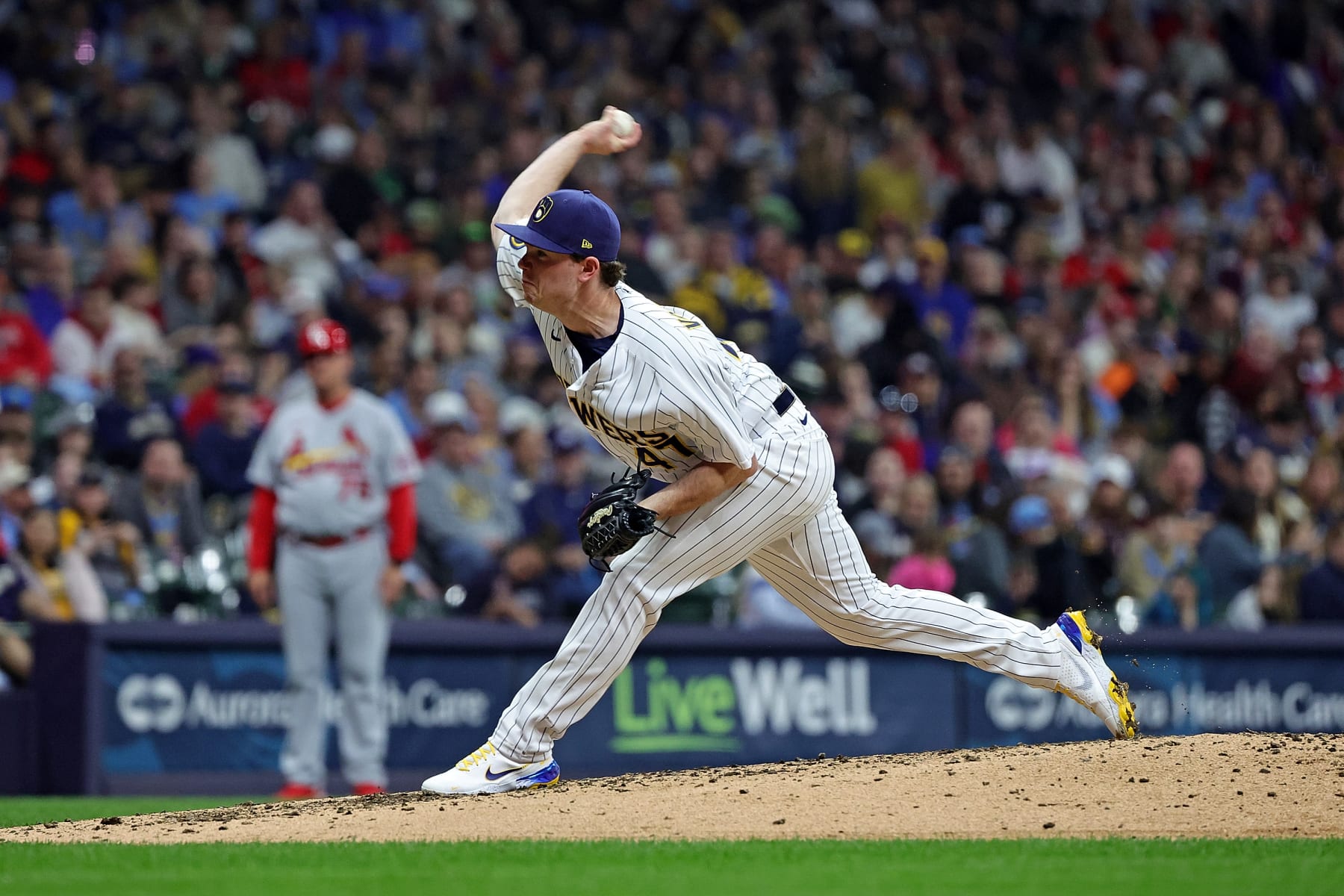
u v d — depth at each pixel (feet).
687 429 54.03
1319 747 60.34
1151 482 153.07
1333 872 44.29
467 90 180.55
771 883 42.22
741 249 175.73
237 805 62.90
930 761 60.70
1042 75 212.02
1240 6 227.81
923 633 61.11
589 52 190.70
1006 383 156.66
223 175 157.69
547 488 122.93
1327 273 198.90
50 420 122.21
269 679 102.53
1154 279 191.11
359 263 155.22
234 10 176.04
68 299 139.85
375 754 94.27
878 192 184.75
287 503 92.89
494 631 107.86
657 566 57.11
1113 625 121.19
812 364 148.36
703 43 196.85
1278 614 129.80
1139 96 215.10
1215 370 166.40
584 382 54.19
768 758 112.27
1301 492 148.56
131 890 41.45
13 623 100.01
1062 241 192.03
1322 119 223.71
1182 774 57.31
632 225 168.04
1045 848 48.96
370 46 183.01
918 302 167.63
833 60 205.77
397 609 112.98
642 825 53.36
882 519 126.11
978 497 134.41
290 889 41.27
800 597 60.64
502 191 167.84
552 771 60.49
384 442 94.38
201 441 121.49
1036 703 119.55
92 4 169.89
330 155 165.27
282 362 132.46
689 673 110.93
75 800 90.74
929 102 204.23
